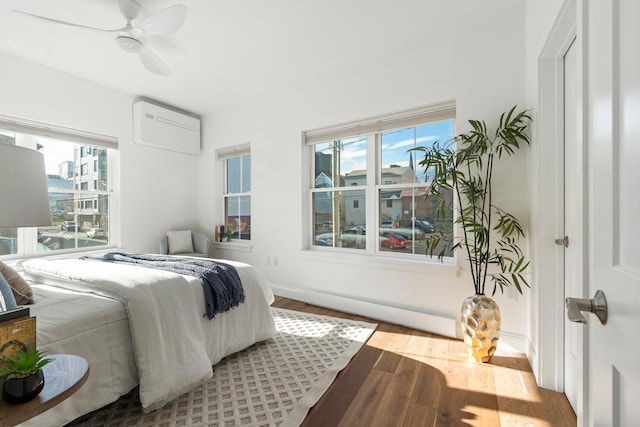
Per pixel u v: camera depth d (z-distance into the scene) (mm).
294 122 3477
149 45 2691
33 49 2703
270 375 1882
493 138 2309
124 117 3650
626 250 534
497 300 2299
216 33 2521
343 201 3285
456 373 1924
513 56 2236
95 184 3492
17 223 935
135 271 1789
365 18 2346
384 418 1513
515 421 1490
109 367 1392
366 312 2902
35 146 3027
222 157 4297
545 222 1753
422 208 2791
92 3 2115
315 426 1457
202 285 1879
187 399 1644
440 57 2543
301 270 3453
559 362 1726
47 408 807
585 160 790
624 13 547
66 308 1422
